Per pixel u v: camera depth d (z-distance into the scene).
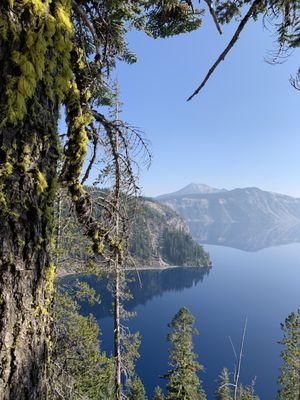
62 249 6.34
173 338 26.59
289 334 20.81
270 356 77.94
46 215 1.87
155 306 116.12
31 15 1.74
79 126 2.34
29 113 1.75
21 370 1.69
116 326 9.45
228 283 168.62
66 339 7.55
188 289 143.75
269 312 119.19
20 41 1.70
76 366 10.51
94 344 11.66
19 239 1.70
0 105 1.64
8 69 1.67
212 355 78.00
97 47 2.75
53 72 1.91
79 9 2.47
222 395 34.47
